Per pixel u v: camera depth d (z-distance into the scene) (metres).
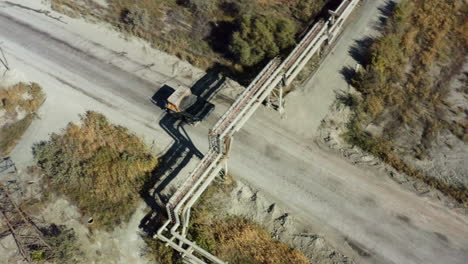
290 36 31.55
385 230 23.25
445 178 25.30
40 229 24.19
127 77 31.75
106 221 24.30
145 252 23.12
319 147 27.03
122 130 28.28
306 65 31.66
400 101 29.14
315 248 22.73
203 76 31.48
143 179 25.62
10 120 29.66
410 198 24.48
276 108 29.06
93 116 29.11
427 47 32.22
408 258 22.20
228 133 23.62
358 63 31.55
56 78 32.00
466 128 27.61
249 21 32.09
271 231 23.59
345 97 29.50
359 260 22.25
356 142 27.34
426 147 26.81
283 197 24.77
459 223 23.39
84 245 23.56
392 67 30.86
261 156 26.69
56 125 29.02
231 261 22.41
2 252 23.23
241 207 24.52
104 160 26.39
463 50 32.06
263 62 31.11
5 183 26.22
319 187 25.14
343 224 23.58
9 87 31.44
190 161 26.50
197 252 22.62
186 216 22.31
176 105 27.20
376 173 25.69
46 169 26.31
